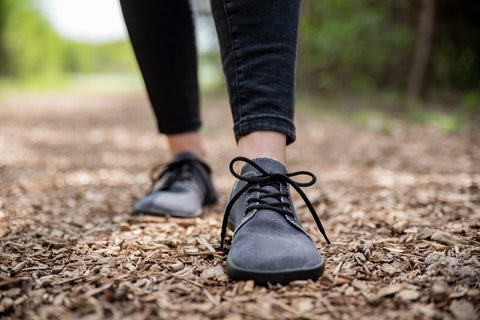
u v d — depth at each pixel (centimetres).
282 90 100
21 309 76
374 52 680
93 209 158
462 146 307
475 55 661
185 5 139
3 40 1258
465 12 636
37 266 98
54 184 208
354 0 639
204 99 846
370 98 661
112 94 1080
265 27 99
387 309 76
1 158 280
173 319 73
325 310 75
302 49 709
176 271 94
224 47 104
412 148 313
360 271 93
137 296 81
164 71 139
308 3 665
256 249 87
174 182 147
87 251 108
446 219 132
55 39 1380
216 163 281
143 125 511
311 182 102
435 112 481
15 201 165
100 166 269
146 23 132
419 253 103
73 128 475
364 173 237
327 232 126
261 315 74
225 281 88
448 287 81
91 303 77
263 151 101
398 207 153
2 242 113
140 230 126
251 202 98
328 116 521
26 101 809
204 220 139
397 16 668
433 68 658
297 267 85
